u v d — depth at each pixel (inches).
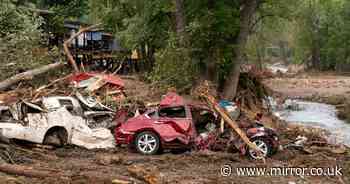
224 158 595.2
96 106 717.9
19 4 1343.5
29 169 467.2
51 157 565.3
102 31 1803.6
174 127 623.8
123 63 1788.9
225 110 648.4
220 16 1108.5
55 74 983.6
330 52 3196.4
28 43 936.3
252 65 1311.5
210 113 653.9
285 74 3038.9
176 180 478.0
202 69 1152.2
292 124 1031.6
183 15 1123.3
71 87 808.9
